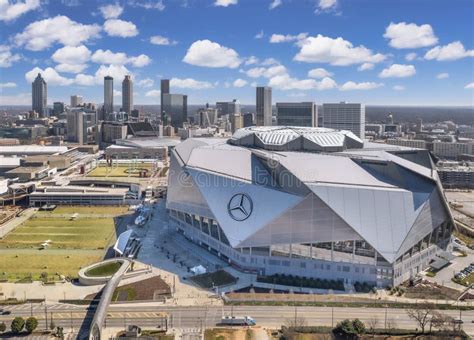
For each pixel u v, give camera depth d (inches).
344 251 7003.0
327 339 5472.4
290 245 7209.6
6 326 5787.4
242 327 5792.3
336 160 7775.6
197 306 6353.3
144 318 6013.8
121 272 7160.4
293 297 6574.8
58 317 6048.2
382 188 7155.5
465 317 6053.2
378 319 5984.3
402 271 7047.2
